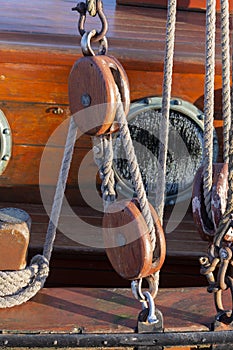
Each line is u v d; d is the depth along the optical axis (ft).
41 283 6.84
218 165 6.79
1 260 6.70
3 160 9.46
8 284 6.64
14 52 9.03
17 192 9.66
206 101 6.64
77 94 6.53
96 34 6.41
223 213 6.31
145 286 8.48
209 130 6.63
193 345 6.46
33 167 9.58
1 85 9.23
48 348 6.30
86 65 6.34
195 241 8.98
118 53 9.20
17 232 6.64
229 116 6.90
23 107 9.36
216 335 6.47
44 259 6.98
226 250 6.35
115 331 6.38
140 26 11.30
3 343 6.24
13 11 11.69
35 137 9.48
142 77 9.36
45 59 9.11
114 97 6.17
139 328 6.38
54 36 9.81
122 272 6.46
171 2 6.98
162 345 6.40
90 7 6.26
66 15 11.72
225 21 6.84
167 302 6.88
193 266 8.78
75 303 6.81
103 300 6.89
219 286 6.43
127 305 6.81
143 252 6.14
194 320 6.60
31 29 10.15
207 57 6.64
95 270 8.84
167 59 7.07
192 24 12.00
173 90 9.46
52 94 9.35
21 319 6.48
